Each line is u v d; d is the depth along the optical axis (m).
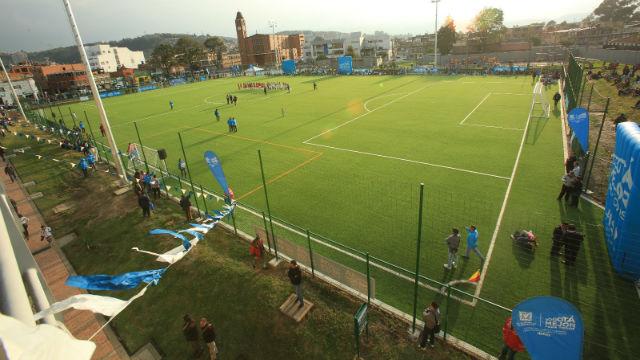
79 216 20.31
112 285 6.23
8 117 55.34
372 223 16.06
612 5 127.31
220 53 140.62
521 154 23.00
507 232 14.54
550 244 13.56
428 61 98.25
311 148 27.16
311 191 19.77
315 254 12.55
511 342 8.42
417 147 25.75
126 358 11.40
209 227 10.40
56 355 2.16
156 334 11.99
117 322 12.73
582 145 18.36
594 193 17.03
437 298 11.43
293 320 11.09
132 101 61.81
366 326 10.16
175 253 8.79
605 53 62.88
